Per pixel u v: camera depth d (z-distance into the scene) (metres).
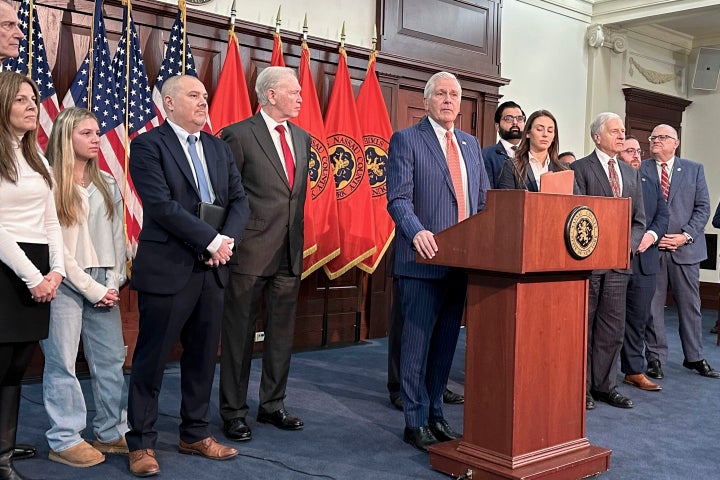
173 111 2.81
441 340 3.18
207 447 2.92
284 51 5.41
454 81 3.09
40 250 2.43
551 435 2.69
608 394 4.03
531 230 2.42
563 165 3.78
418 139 3.07
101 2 4.32
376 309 6.08
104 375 2.95
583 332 2.80
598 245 2.66
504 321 2.58
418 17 6.25
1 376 2.37
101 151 4.29
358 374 4.65
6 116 2.36
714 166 9.25
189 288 2.76
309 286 5.66
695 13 7.56
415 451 3.07
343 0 5.83
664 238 4.87
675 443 3.31
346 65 5.54
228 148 3.02
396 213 2.93
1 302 2.33
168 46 4.63
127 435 2.78
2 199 2.35
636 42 8.70
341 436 3.28
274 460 2.92
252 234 3.22
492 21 6.88
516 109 4.52
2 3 2.72
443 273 2.97
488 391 2.64
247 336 3.23
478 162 3.21
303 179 3.39
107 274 2.92
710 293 8.97
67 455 2.81
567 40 7.82
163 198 2.67
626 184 4.02
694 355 5.01
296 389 4.19
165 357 2.75
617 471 2.89
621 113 8.48
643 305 4.45
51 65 4.35
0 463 2.44
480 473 2.62
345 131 5.44
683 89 9.38
